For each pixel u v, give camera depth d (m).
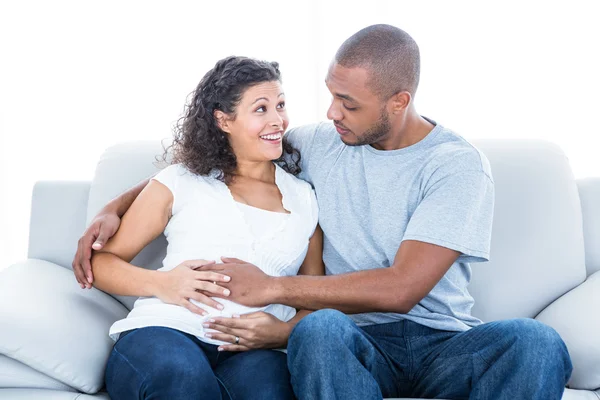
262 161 1.97
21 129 2.94
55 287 1.89
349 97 1.80
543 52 2.83
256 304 1.74
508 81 2.85
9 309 1.68
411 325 1.80
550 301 2.04
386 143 1.89
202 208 1.88
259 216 1.89
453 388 1.69
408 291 1.69
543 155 2.13
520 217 2.06
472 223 1.74
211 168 1.92
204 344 1.75
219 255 1.84
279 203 1.94
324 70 2.88
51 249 2.13
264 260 1.85
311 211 1.93
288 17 2.87
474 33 2.84
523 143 2.16
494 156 2.12
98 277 1.83
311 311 1.86
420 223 1.74
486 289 2.03
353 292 1.70
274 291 1.73
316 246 1.95
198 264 1.80
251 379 1.64
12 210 3.00
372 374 1.61
